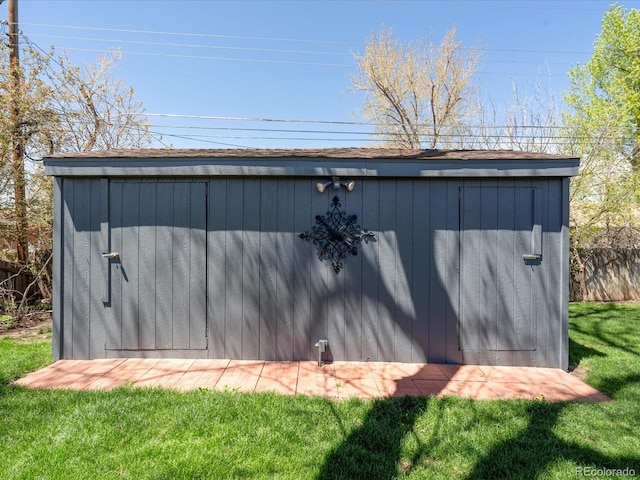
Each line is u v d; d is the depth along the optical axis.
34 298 7.45
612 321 6.29
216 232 4.17
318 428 2.57
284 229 4.18
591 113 11.90
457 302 4.13
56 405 2.86
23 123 6.91
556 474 2.10
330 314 4.16
